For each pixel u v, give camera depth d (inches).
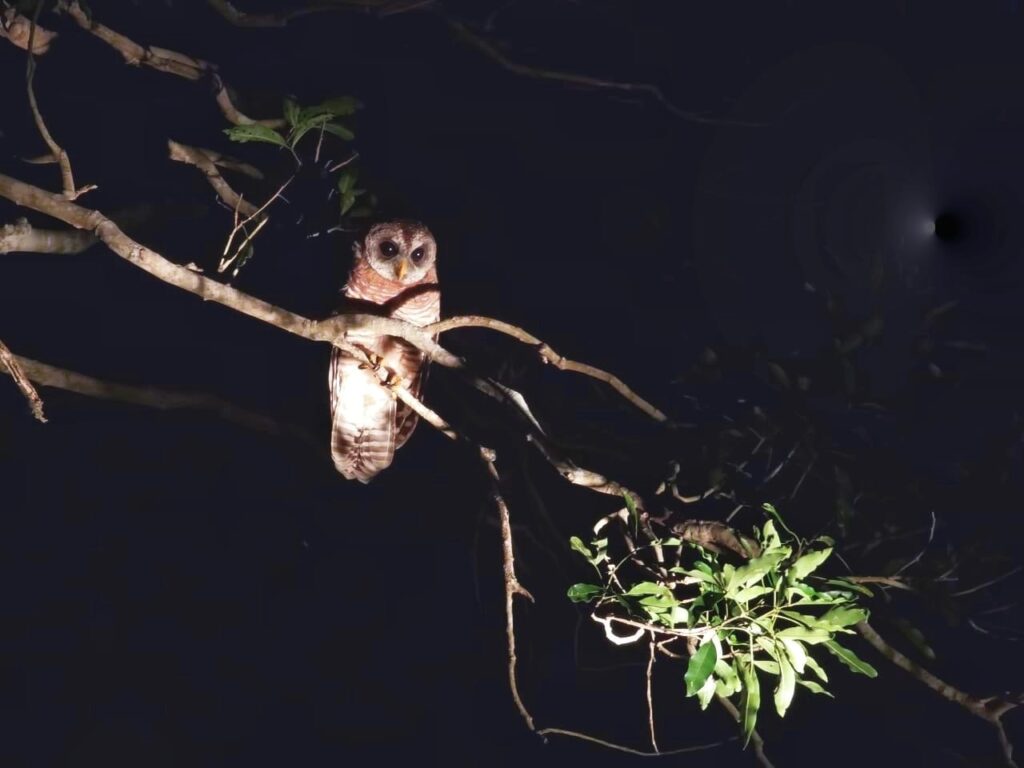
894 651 213.5
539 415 254.7
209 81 250.7
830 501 238.4
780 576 156.9
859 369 260.8
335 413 260.4
